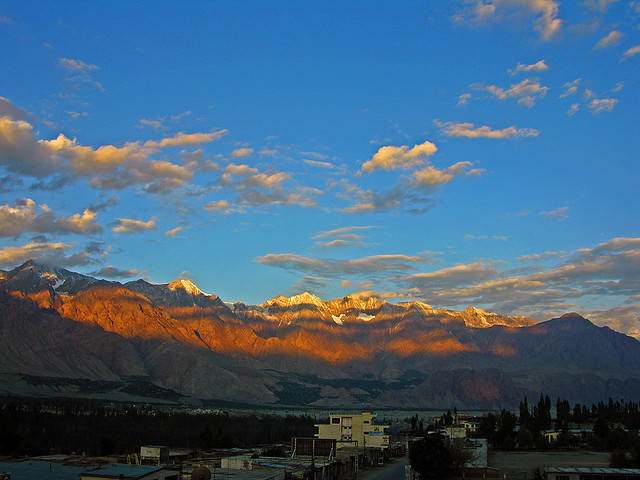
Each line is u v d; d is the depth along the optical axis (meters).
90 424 181.25
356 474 120.31
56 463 94.31
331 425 163.62
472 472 117.81
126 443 157.88
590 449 168.25
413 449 116.62
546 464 134.00
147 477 79.44
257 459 111.31
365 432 161.88
